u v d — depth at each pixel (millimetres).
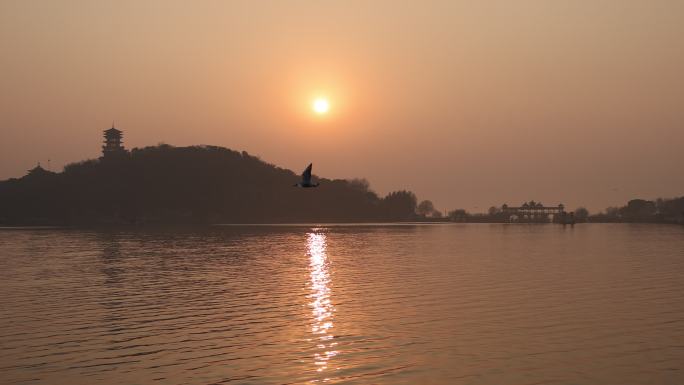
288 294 64750
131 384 34188
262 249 137125
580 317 51000
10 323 49812
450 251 131000
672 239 190375
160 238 188125
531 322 49094
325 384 34188
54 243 159500
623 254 121250
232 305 57844
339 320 50375
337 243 162500
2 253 123438
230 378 35219
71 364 37969
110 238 187500
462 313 53031
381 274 83625
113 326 48531
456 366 37250
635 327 47031
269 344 42531
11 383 34438
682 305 56531
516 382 34312
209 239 181875
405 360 38531
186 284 73375
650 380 34531
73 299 61781
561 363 37688
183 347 41812
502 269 90125
